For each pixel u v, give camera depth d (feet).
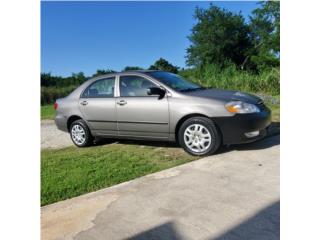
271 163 15.10
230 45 139.74
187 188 12.73
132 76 19.49
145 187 13.14
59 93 73.46
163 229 9.80
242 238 9.04
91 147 21.77
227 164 15.35
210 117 16.61
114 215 10.91
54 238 9.73
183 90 18.28
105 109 20.08
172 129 17.74
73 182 14.28
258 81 51.29
